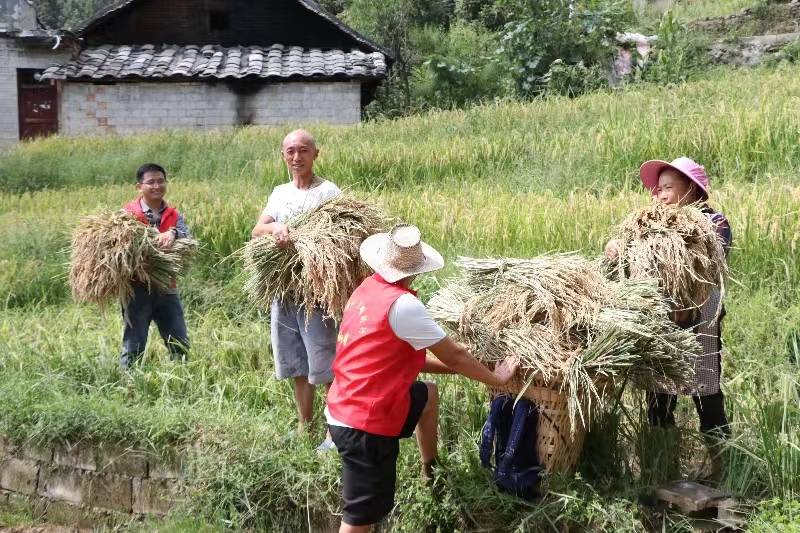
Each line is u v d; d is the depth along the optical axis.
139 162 15.28
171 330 6.94
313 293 5.22
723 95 13.04
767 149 9.77
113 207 11.40
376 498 4.41
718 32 21.17
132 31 22.86
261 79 20.39
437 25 29.39
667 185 4.97
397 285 4.37
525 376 4.52
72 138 17.84
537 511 4.52
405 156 11.96
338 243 5.20
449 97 23.59
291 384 6.29
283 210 5.61
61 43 21.98
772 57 18.70
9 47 22.75
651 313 4.53
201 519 5.26
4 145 23.09
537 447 4.59
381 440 4.36
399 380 4.34
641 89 16.06
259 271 5.42
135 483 5.68
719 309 4.75
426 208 9.29
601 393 4.54
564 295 4.57
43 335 7.78
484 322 4.70
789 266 6.79
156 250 6.57
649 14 24.67
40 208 12.31
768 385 5.48
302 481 5.09
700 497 4.39
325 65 20.94
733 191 8.08
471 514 4.71
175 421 5.65
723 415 4.86
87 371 6.86
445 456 4.96
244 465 5.29
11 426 6.12
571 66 20.06
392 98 25.11
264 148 15.32
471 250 8.05
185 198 11.01
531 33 20.64
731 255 6.96
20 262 9.61
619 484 4.70
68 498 5.90
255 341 7.22
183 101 20.67
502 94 22.06
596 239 7.71
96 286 6.50
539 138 12.35
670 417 4.98
